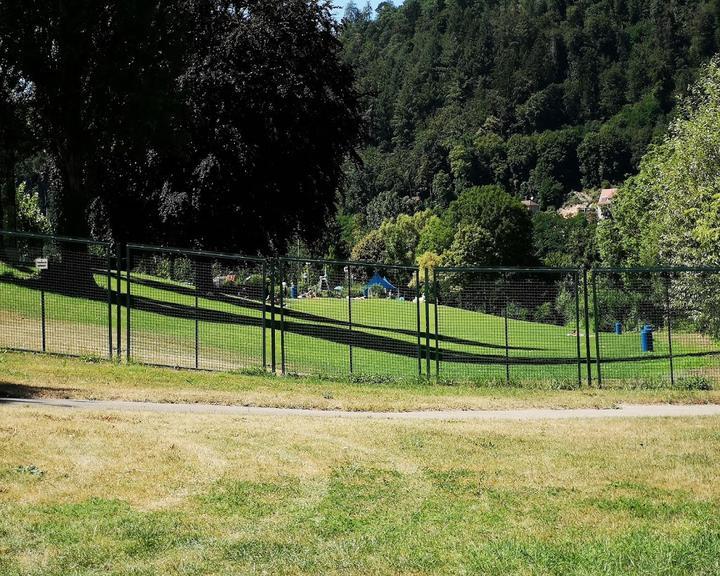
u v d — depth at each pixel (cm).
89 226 4525
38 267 2833
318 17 4353
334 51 4475
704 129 4378
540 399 2166
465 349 3052
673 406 2109
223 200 4231
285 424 1612
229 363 2577
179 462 1248
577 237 13512
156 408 1803
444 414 1916
